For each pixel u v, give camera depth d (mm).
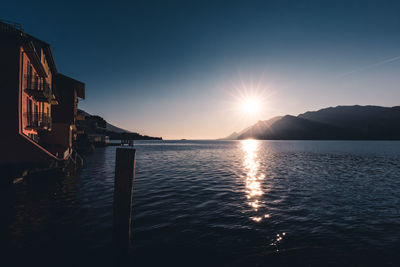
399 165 28812
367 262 5051
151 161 32938
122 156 5191
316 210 9727
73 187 14117
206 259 5594
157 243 6402
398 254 5859
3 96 15922
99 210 9367
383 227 7797
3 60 16125
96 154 44375
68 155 22969
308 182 16781
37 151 16328
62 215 8727
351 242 6605
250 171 22781
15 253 5762
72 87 36906
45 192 12695
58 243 6328
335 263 4969
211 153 54688
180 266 5277
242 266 4969
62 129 25062
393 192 13500
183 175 19688
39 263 5301
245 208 9922
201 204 10500
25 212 9102
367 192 13453
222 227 7652
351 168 25656
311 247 5711
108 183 15453
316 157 42656
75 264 5266
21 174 15633
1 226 7582
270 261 5102
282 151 65062
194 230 7363
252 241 6605
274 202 10984
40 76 22734
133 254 5754
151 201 10984
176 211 9383
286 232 7301
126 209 5203
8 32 16156
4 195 12117
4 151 15680
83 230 7242
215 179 17750
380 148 81375
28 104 19156
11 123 15945
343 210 9758
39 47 23484
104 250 5926
